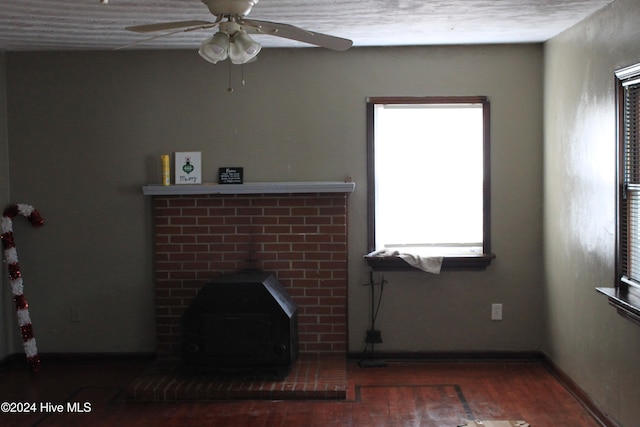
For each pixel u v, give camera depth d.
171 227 4.91
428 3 3.54
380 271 4.95
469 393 4.30
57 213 4.96
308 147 4.90
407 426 3.79
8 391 4.46
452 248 4.98
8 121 4.92
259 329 4.33
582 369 4.07
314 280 4.89
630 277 3.38
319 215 4.87
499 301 4.95
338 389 4.22
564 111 4.35
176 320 4.94
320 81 4.88
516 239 4.92
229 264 4.91
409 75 4.87
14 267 4.83
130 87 4.90
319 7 3.59
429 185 4.95
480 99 4.86
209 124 4.91
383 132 4.92
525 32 4.38
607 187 3.63
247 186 4.76
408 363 4.94
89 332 5.02
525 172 4.89
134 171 4.93
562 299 4.44
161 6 3.51
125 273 4.99
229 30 2.79
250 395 4.23
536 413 3.94
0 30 4.11
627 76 3.27
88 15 3.71
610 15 3.56
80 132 4.92
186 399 4.24
